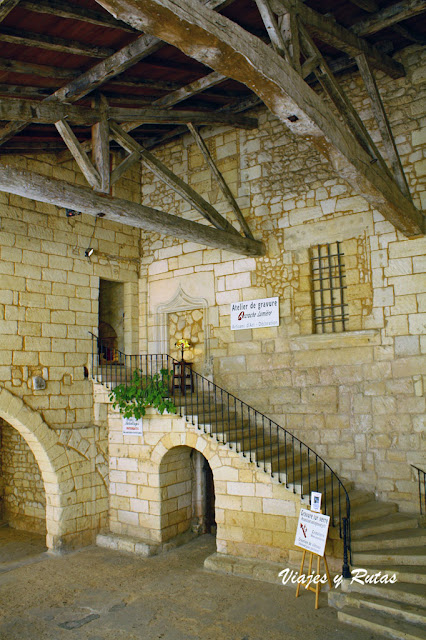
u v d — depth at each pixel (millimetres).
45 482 7520
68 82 5672
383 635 4500
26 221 7488
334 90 5066
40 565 6867
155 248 9266
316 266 7457
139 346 9250
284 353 7543
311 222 7465
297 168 7676
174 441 7230
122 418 7914
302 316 7414
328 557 5656
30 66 5254
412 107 6609
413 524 5930
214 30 3068
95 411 8070
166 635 4824
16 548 7707
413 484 6273
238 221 7996
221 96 7402
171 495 7625
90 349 8211
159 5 2742
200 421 7125
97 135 5797
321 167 7449
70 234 8125
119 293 9477
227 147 8445
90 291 8359
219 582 6016
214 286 8422
